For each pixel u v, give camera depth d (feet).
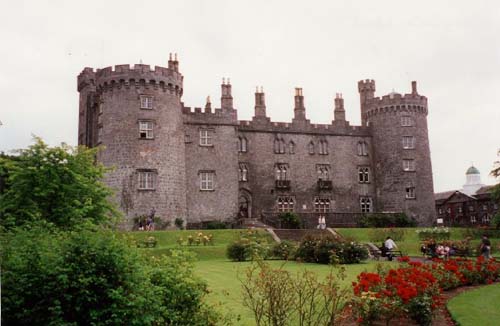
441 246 101.60
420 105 186.60
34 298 28.91
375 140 188.44
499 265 68.85
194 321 34.68
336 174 184.14
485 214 263.90
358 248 93.66
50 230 45.52
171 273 35.32
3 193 77.71
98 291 29.84
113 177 140.46
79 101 179.42
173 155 146.51
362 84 199.11
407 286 40.81
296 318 40.63
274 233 137.28
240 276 71.46
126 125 142.51
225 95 168.96
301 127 183.11
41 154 79.46
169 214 142.82
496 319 42.34
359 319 40.65
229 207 161.89
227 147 165.89
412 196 181.16
